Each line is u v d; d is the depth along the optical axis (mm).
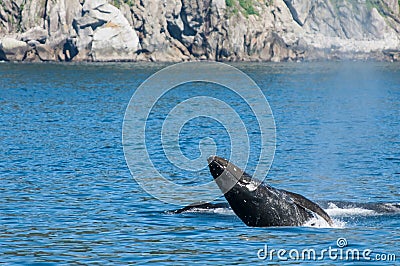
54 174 120875
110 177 118688
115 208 95375
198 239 79500
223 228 83688
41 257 73625
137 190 108312
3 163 131875
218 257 73188
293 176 122125
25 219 89062
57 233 82562
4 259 72938
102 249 76188
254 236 80250
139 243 78312
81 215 91250
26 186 109938
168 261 72125
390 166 131500
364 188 111500
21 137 171000
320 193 108188
